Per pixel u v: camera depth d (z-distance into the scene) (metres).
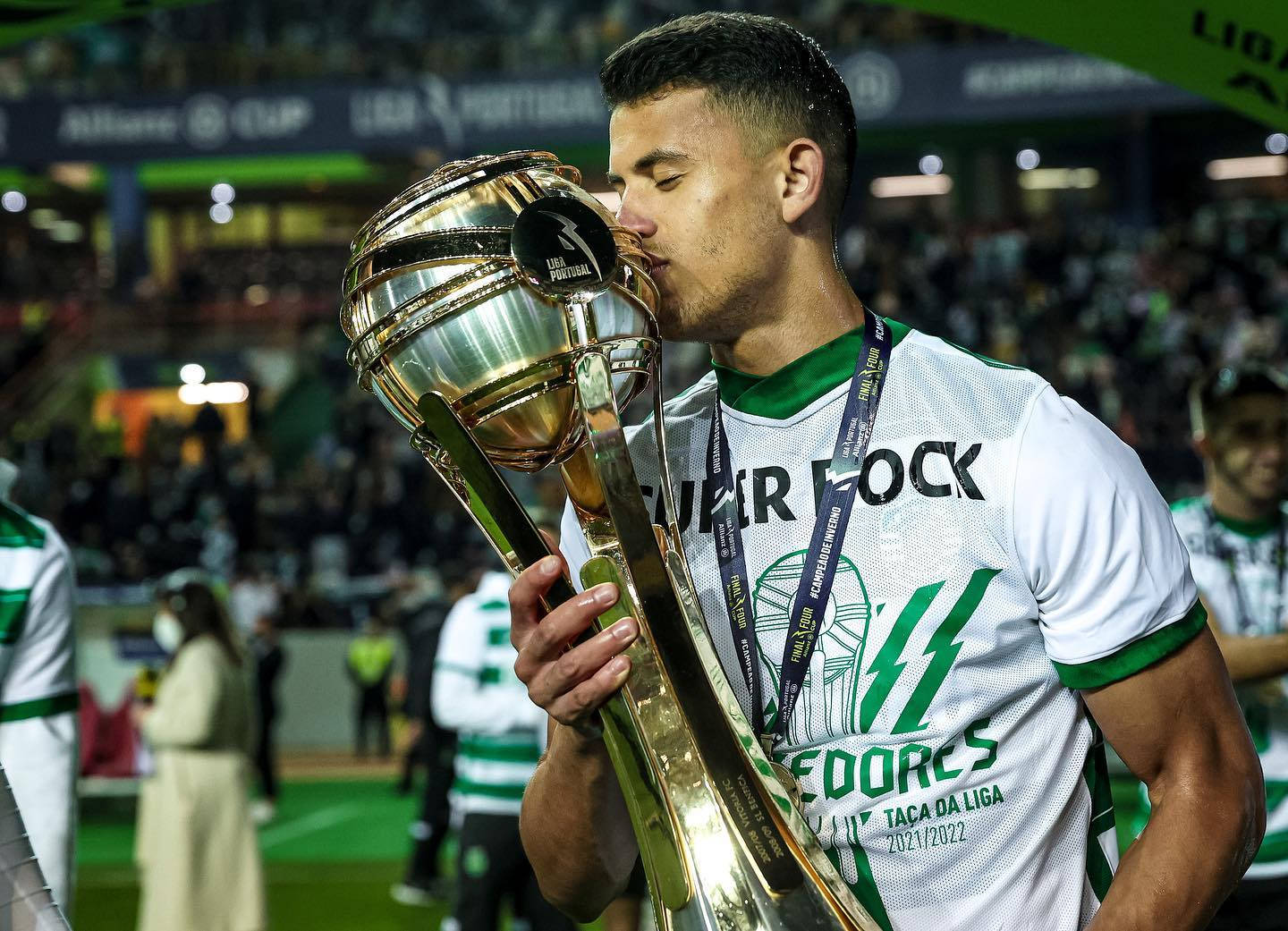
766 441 1.31
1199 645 1.24
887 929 1.22
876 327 1.33
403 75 19.02
